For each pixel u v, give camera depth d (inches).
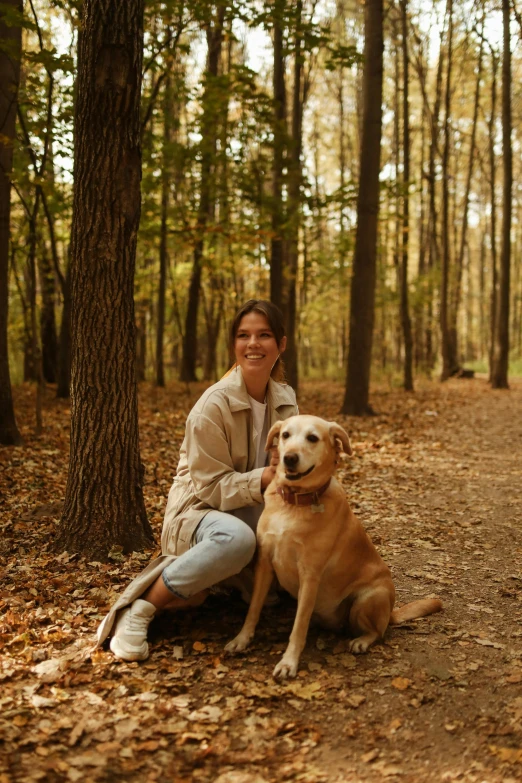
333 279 864.3
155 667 114.2
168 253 681.0
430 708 104.6
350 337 482.0
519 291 1583.4
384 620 125.8
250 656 120.0
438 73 750.5
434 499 248.4
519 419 474.6
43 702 101.4
